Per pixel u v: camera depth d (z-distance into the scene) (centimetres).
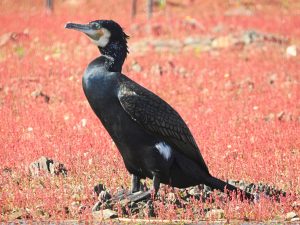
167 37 4575
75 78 3222
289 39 4491
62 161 1777
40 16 5794
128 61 3688
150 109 1381
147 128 1384
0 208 1425
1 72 3325
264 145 1980
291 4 6656
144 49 4156
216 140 2028
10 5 6850
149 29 4788
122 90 1375
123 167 1720
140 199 1413
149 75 3309
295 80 3266
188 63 3641
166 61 3688
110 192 1497
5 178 1639
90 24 1427
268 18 5675
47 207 1411
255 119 2445
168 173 1423
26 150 1850
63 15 5925
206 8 6475
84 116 2402
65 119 2356
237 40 4212
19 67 3466
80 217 1361
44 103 2714
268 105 2669
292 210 1412
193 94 2914
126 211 1395
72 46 4256
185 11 6319
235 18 5569
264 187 1522
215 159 1808
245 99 2806
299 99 2781
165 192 1534
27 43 4294
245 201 1396
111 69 1407
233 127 2233
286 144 2009
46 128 2192
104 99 1382
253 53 4012
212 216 1359
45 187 1582
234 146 1964
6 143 1967
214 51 4088
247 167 1717
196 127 2209
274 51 4091
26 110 2525
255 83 3164
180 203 1447
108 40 1421
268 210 1382
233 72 3428
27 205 1451
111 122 1397
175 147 1417
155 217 1375
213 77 3284
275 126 2281
